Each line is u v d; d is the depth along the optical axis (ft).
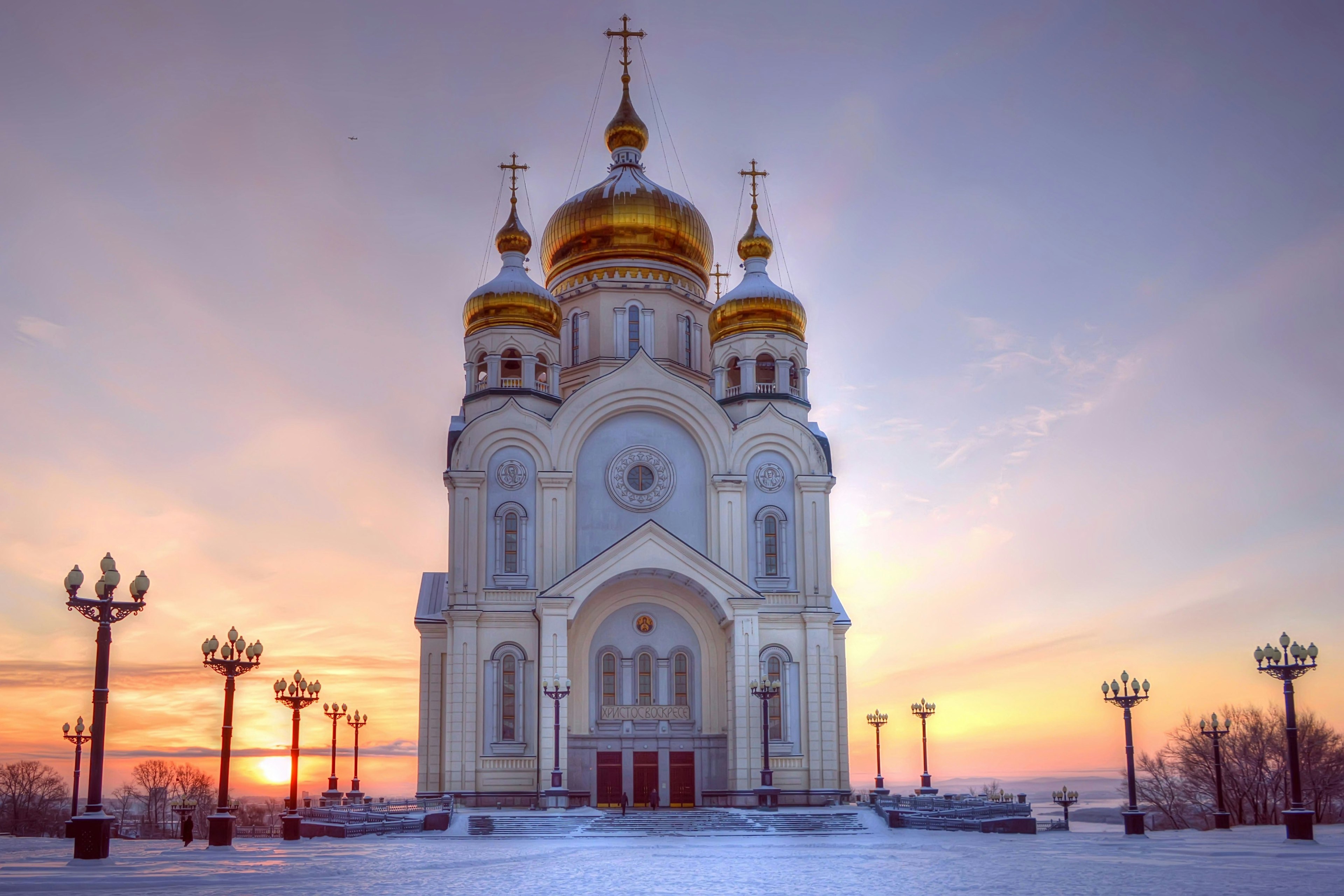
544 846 138.62
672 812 183.01
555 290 250.78
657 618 210.59
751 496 217.77
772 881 88.53
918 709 225.97
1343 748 265.75
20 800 334.44
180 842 169.89
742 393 224.94
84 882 85.87
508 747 199.72
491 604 205.57
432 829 170.60
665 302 241.76
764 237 240.32
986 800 201.98
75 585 108.78
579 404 216.33
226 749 134.21
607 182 250.98
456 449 211.41
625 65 264.31
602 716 205.67
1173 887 80.43
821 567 214.28
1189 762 279.28
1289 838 140.15
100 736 109.29
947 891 79.46
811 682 208.23
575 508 213.46
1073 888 80.28
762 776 192.24
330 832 161.27
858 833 167.73
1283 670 143.64
